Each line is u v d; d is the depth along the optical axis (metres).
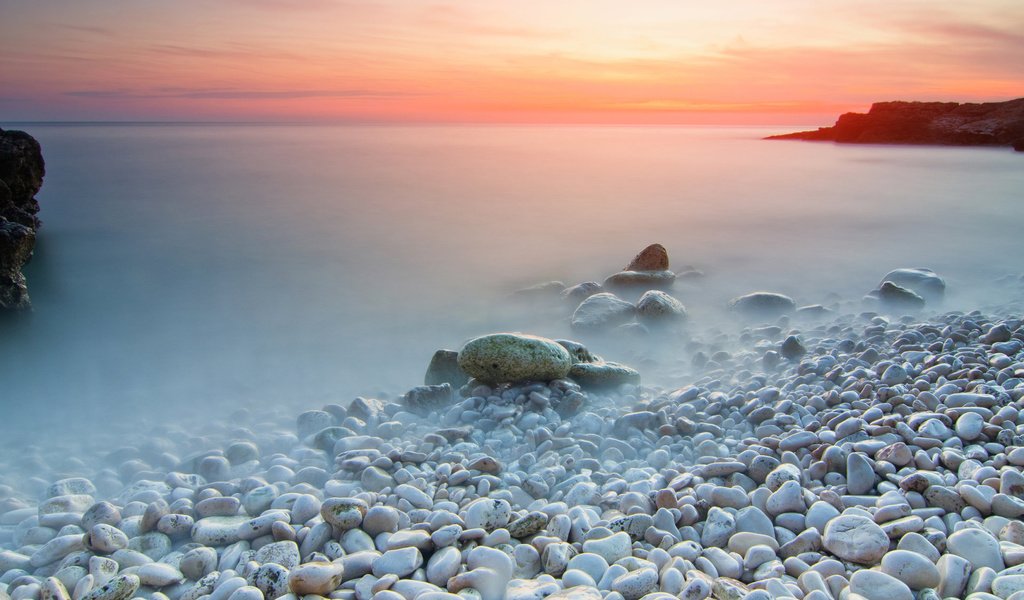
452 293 12.09
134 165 37.16
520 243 17.03
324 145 63.78
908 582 3.08
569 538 3.71
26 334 9.59
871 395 5.61
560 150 57.41
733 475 4.32
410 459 4.77
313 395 7.27
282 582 3.23
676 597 3.04
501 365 6.23
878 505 3.77
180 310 10.96
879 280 12.66
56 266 13.73
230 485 4.47
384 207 22.94
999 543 3.27
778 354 7.36
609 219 20.80
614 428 5.50
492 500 3.82
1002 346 6.41
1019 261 13.95
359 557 3.43
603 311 9.39
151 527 3.90
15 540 4.00
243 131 118.25
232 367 8.28
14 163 13.06
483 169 37.91
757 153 50.94
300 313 10.78
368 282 12.94
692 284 12.13
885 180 30.31
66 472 5.14
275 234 17.91
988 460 4.22
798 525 3.72
